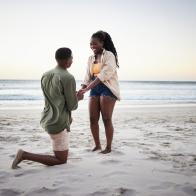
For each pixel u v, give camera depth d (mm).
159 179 2859
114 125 7133
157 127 6875
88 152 4047
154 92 39625
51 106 3193
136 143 4766
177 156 3867
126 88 56094
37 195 2438
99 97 4062
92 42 4043
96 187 2625
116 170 3127
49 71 3297
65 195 2436
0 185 2664
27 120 7977
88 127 6715
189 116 9844
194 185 2689
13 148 4266
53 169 3152
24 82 77750
